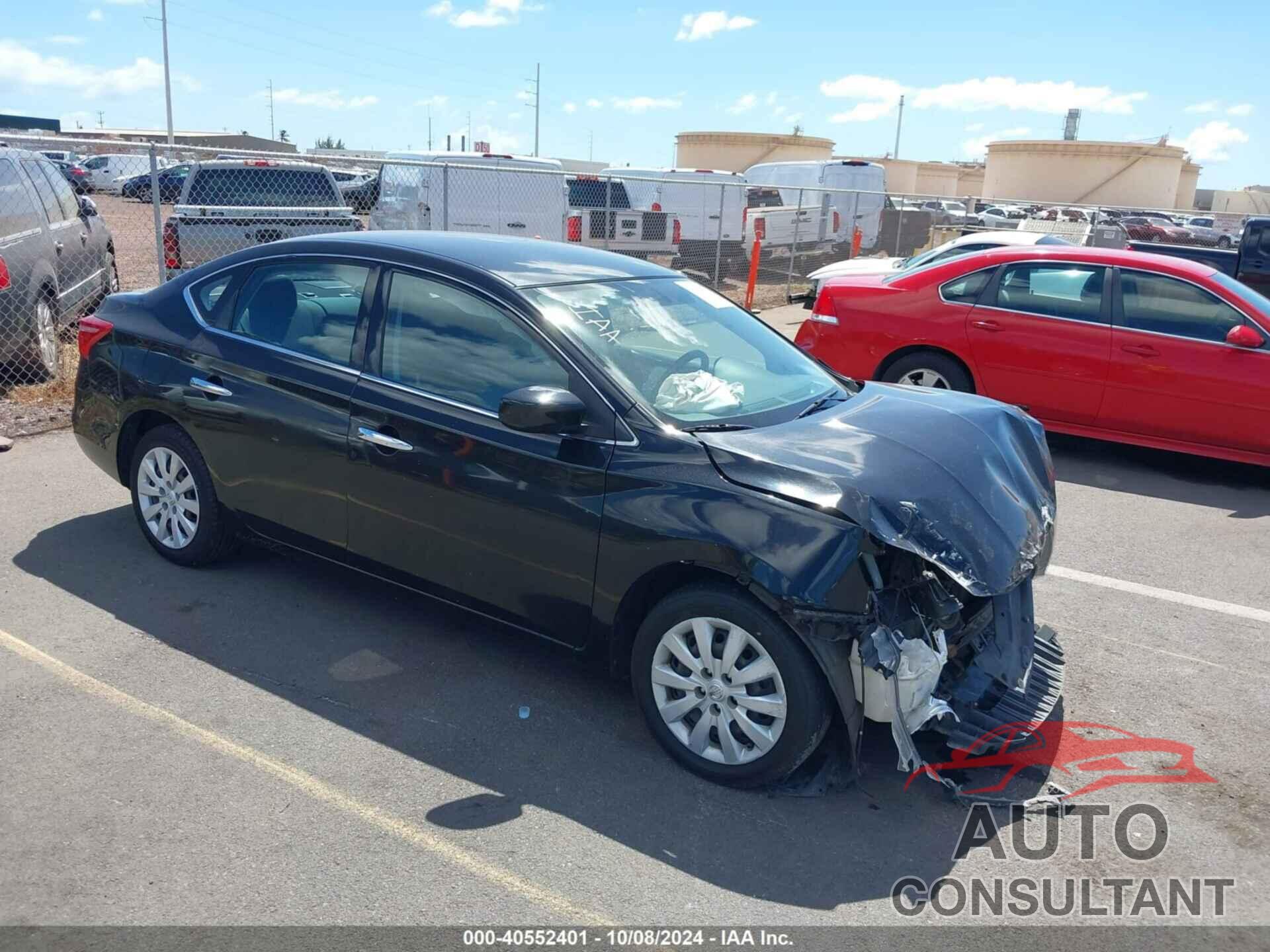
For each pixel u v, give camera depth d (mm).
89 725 3537
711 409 3684
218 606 4488
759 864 2975
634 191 18531
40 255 8164
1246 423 7016
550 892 2814
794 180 24484
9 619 4277
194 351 4566
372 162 11039
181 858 2883
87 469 6348
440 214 15531
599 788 3314
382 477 3967
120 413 4840
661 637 3408
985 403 4359
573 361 3621
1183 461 7977
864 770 3475
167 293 4828
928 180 68375
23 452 6676
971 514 3307
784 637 3139
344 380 4090
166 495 4797
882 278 8312
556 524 3545
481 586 3820
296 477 4242
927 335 7891
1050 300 7578
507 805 3203
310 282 4340
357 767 3365
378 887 2805
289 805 3148
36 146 10539
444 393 3855
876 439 3590
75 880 2777
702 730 3377
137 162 33656
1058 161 55562
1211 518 6578
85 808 3084
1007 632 3605
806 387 4145
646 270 4512
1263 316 6996
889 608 3102
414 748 3496
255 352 4379
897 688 3080
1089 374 7402
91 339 4949
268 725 3586
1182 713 3988
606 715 3777
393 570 4074
